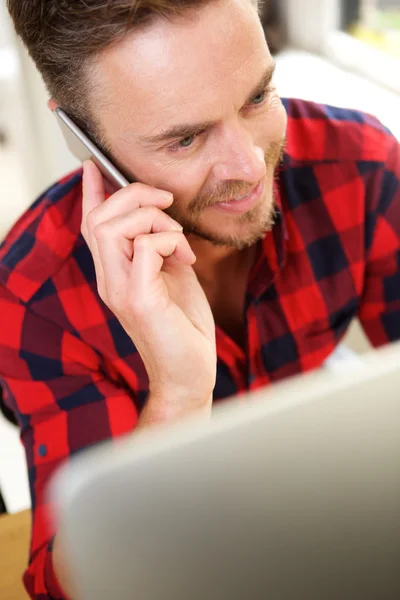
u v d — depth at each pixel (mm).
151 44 703
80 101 812
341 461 339
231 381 1125
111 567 330
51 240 1043
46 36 777
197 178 832
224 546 342
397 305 1186
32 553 863
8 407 1132
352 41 1934
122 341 1033
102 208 853
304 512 344
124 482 308
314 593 377
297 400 321
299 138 1124
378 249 1145
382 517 360
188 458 315
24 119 2201
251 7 736
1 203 2383
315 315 1148
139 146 804
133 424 1016
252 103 803
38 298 1021
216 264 1080
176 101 734
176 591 351
